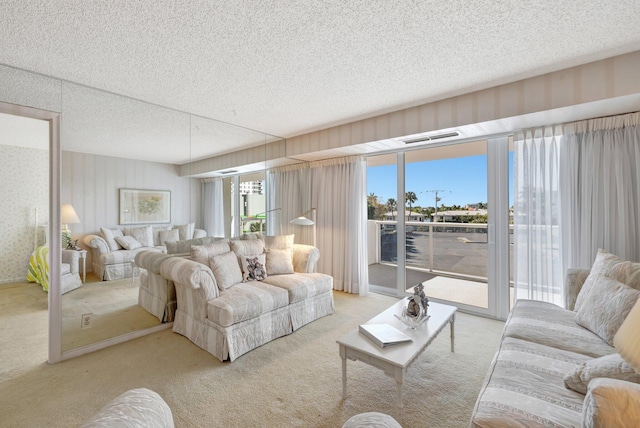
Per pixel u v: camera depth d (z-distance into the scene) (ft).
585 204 8.77
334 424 5.58
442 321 7.34
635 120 8.04
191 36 6.11
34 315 10.75
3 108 7.30
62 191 8.23
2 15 5.33
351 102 10.05
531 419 3.64
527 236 9.82
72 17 5.43
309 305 10.59
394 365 5.42
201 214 12.12
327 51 6.77
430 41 6.41
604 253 7.39
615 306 5.69
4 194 14.97
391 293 14.10
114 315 9.09
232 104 10.21
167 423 3.07
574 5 5.27
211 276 8.75
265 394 6.48
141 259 9.84
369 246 15.05
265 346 8.79
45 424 5.53
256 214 14.34
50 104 8.04
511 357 5.22
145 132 10.19
